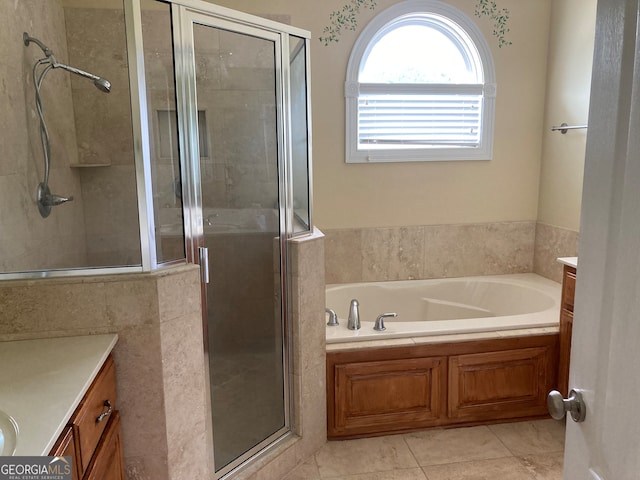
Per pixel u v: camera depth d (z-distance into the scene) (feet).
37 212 6.45
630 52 2.37
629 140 2.38
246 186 6.61
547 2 10.76
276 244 7.04
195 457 5.87
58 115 7.04
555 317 8.78
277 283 7.12
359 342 8.01
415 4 10.34
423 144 10.95
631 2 2.36
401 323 8.57
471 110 10.96
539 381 8.49
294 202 7.22
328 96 10.44
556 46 10.62
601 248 2.65
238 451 6.85
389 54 10.80
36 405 3.69
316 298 7.47
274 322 7.20
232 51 6.35
